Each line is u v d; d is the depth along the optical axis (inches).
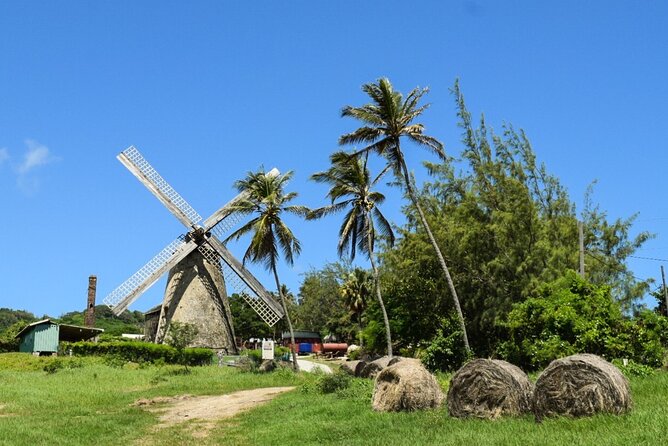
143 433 709.9
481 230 1497.3
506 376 589.3
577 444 418.9
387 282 1728.6
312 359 3068.4
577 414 517.3
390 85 1326.3
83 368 1523.1
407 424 608.4
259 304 1996.8
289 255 1779.0
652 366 974.4
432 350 1277.1
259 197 1748.3
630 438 413.4
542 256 1414.9
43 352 1974.7
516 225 1435.8
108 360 1673.2
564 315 1011.3
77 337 2346.2
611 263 1670.8
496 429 522.3
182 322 1886.1
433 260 1555.1
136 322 4793.3
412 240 1581.0
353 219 1625.2
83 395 1070.4
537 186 1691.7
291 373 1497.3
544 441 441.7
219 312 1958.7
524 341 1063.6
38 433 666.2
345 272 3582.7
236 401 1019.3
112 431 717.3
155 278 1925.4
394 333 1723.7
